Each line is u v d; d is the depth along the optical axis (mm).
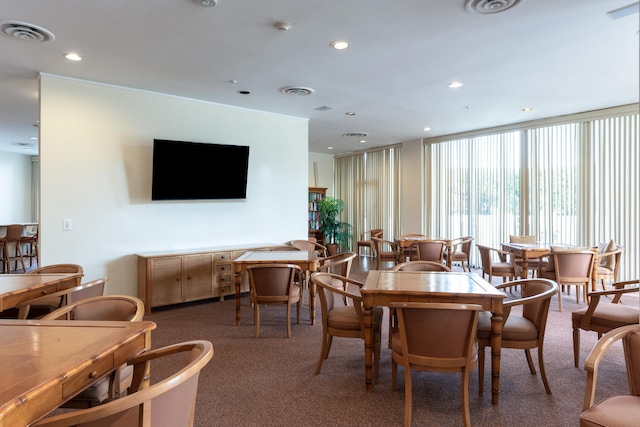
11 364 1396
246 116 5996
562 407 2559
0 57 3877
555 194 6738
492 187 7652
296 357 3416
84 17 3070
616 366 3203
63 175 4484
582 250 5000
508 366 3213
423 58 3965
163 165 5074
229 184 5703
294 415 2463
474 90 5094
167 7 2926
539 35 3432
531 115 6543
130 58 3922
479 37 3475
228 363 3281
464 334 2256
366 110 6148
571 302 5277
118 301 2311
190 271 5074
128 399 1177
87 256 4656
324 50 3758
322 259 4863
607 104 5840
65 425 1156
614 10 2992
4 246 7582
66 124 4496
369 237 10242
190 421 1475
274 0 2842
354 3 2885
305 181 6703
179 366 3189
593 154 6273
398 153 9508
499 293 2531
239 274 4332
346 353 3514
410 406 2312
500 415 2461
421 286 2785
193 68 4234
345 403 2613
